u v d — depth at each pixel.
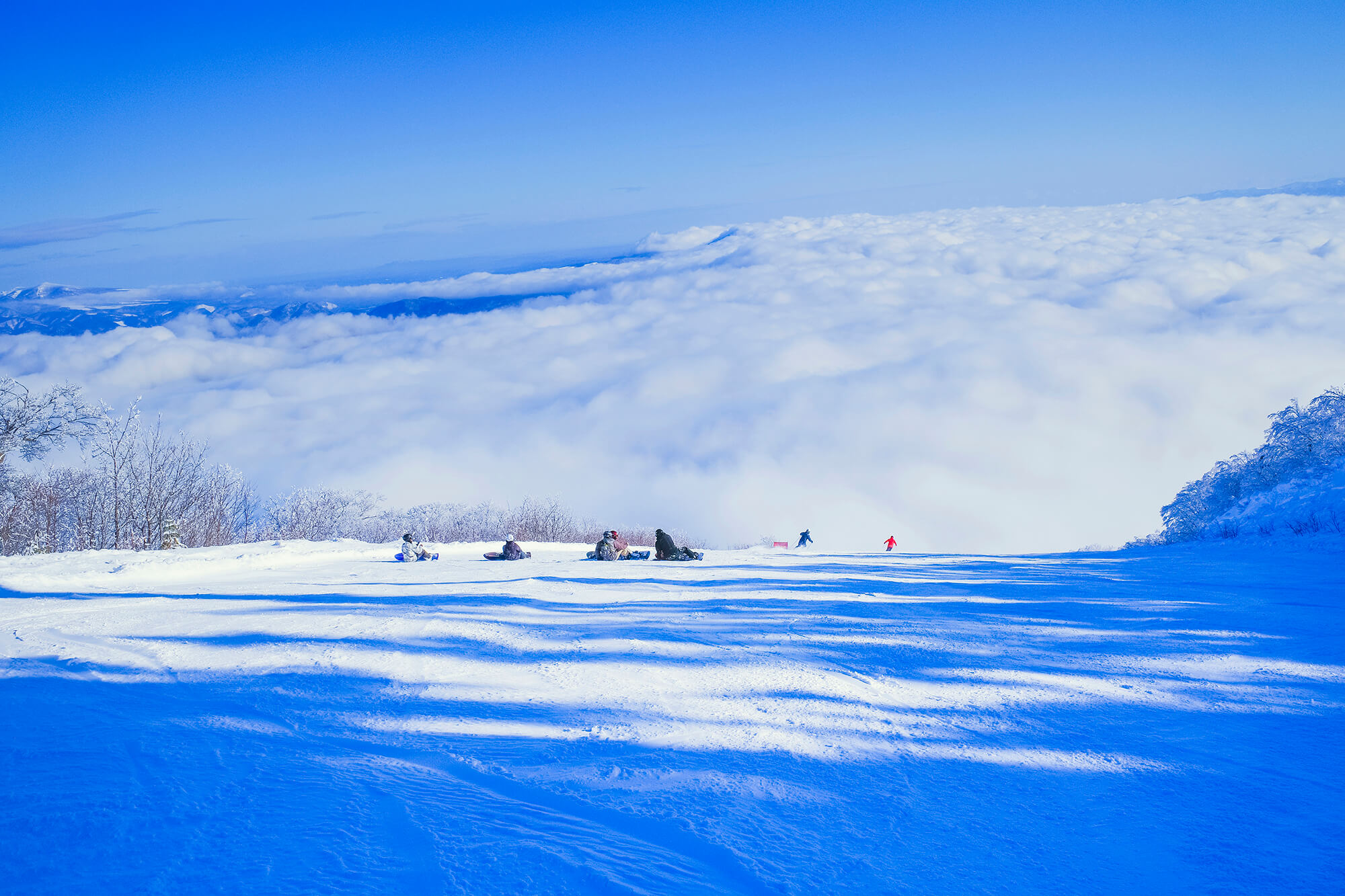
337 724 4.43
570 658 6.42
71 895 2.31
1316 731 4.61
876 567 17.06
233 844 2.72
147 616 8.65
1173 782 3.78
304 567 17.45
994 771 3.90
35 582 13.05
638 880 2.58
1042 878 2.79
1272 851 3.06
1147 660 6.55
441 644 6.98
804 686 5.55
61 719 4.41
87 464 36.69
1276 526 16.52
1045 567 16.05
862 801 3.46
